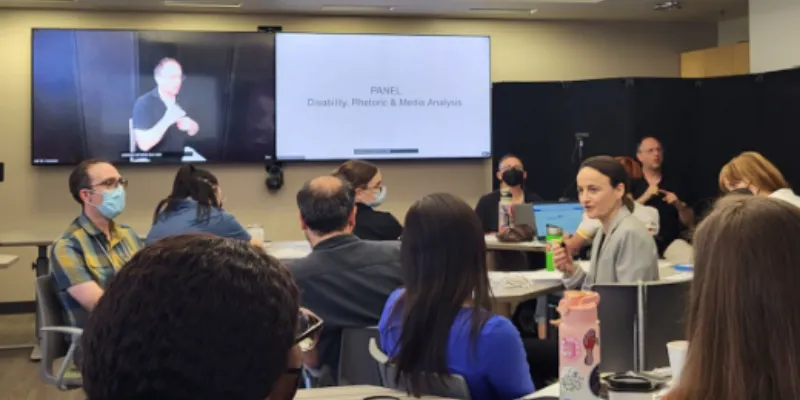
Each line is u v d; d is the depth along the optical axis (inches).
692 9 281.1
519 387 70.7
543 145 275.6
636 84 261.9
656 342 81.0
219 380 23.2
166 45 259.9
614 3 267.3
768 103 247.4
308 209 101.2
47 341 116.9
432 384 69.4
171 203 139.6
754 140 251.4
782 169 243.6
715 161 261.0
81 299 119.0
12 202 258.1
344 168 158.4
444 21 288.8
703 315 42.0
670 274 138.5
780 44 247.8
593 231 159.3
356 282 97.2
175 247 25.1
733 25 305.6
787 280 40.0
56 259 120.9
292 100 269.1
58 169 259.6
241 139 266.8
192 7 261.7
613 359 80.8
